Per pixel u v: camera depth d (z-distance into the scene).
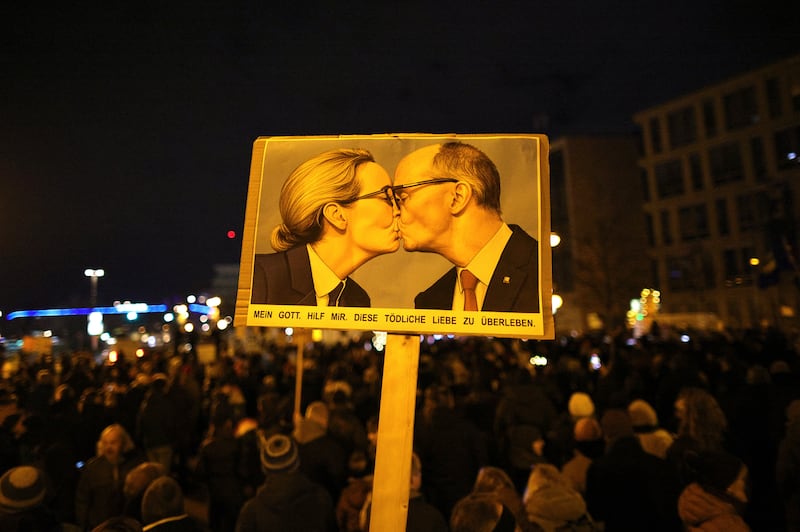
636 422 5.70
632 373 10.57
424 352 18.08
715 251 44.94
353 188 2.63
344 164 2.66
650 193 50.28
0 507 3.43
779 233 19.95
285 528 4.03
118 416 9.28
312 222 2.62
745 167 42.97
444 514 6.07
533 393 7.87
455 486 6.09
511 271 2.48
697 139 46.53
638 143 53.78
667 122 48.94
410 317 2.48
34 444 6.93
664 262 48.88
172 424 9.16
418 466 3.89
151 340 35.28
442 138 2.62
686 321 32.97
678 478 4.54
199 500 9.66
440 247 2.52
